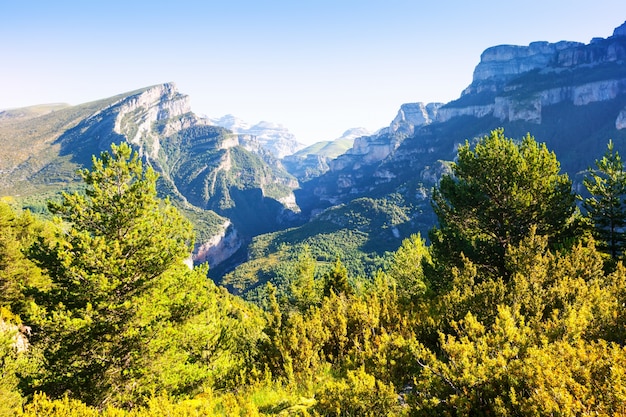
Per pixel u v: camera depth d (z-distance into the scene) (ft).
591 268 43.65
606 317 26.13
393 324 45.21
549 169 68.95
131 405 43.42
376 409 23.93
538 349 20.81
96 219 49.03
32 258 46.57
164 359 47.26
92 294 45.85
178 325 52.19
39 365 46.09
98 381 44.42
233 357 62.85
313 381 39.22
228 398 37.52
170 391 46.32
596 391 16.70
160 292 50.24
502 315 25.22
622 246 74.79
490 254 66.18
